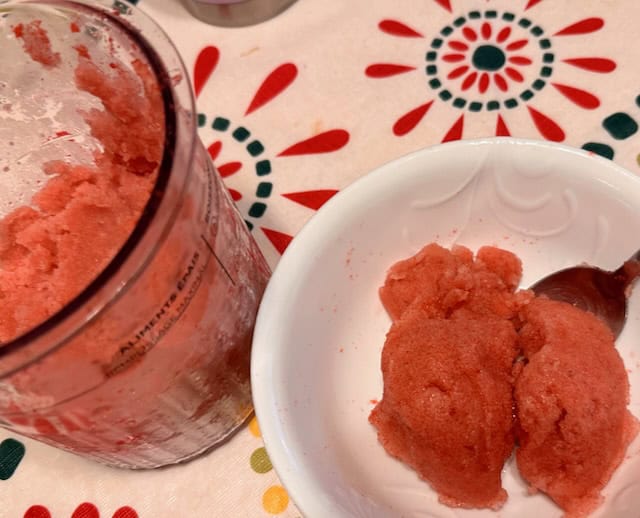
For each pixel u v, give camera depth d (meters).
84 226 0.18
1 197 0.20
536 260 0.20
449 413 0.16
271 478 0.19
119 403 0.15
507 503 0.17
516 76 0.24
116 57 0.15
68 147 0.20
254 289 0.18
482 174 0.19
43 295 0.17
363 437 0.18
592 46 0.24
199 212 0.14
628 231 0.18
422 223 0.20
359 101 0.24
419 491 0.17
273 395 0.16
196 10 0.26
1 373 0.11
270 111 0.24
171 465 0.19
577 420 0.15
